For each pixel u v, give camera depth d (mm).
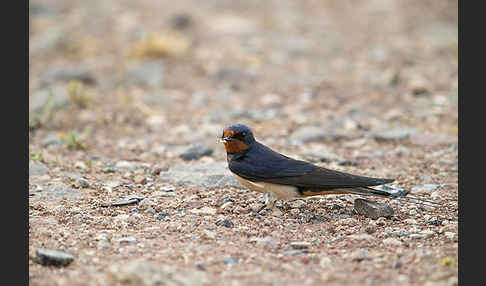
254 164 10172
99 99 18359
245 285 7551
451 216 10133
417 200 10969
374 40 23969
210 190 11469
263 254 8570
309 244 8828
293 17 27047
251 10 28156
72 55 22969
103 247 8703
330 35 24672
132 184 11812
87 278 7711
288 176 9961
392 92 18516
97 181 11984
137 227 9594
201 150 13844
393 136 14773
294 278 7801
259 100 18234
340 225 9719
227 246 8828
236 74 20250
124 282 7422
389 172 12688
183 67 21281
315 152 13820
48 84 19250
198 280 7582
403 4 28578
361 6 28766
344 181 9820
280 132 15625
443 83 19031
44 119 16312
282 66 21234
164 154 14031
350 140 14953
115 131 15914
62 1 30141
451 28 24828
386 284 7605
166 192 11344
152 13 27812
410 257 8352
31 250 8516
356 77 19953
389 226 9719
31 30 25547
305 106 17547
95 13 28031
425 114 16578
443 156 13617
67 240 8977
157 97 18422
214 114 17094
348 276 7844
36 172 12336
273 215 10172
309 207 10617
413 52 22281
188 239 9086
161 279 7434
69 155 13859
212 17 26891
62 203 10688
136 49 22250
